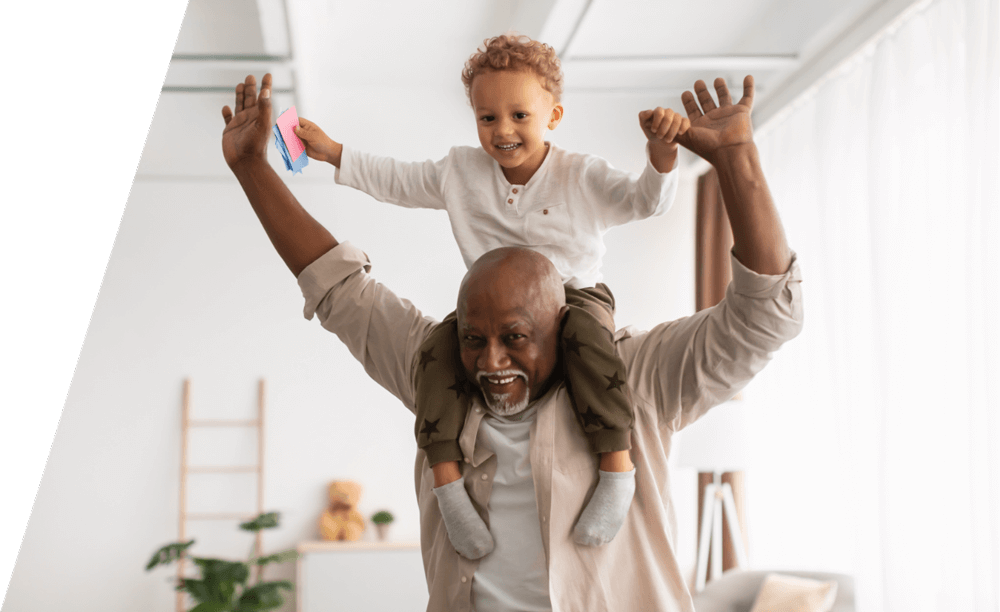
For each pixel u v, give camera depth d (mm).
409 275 5602
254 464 5387
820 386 4379
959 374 3225
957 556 3168
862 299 3996
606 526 1152
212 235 5516
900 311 3570
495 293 1135
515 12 4426
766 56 4406
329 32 4691
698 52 4738
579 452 1194
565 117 5578
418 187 1576
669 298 5645
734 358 1170
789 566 4559
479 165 1528
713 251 5363
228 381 5430
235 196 5555
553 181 1470
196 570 5195
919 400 3463
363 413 5492
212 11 3789
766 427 4836
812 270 4504
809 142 4598
